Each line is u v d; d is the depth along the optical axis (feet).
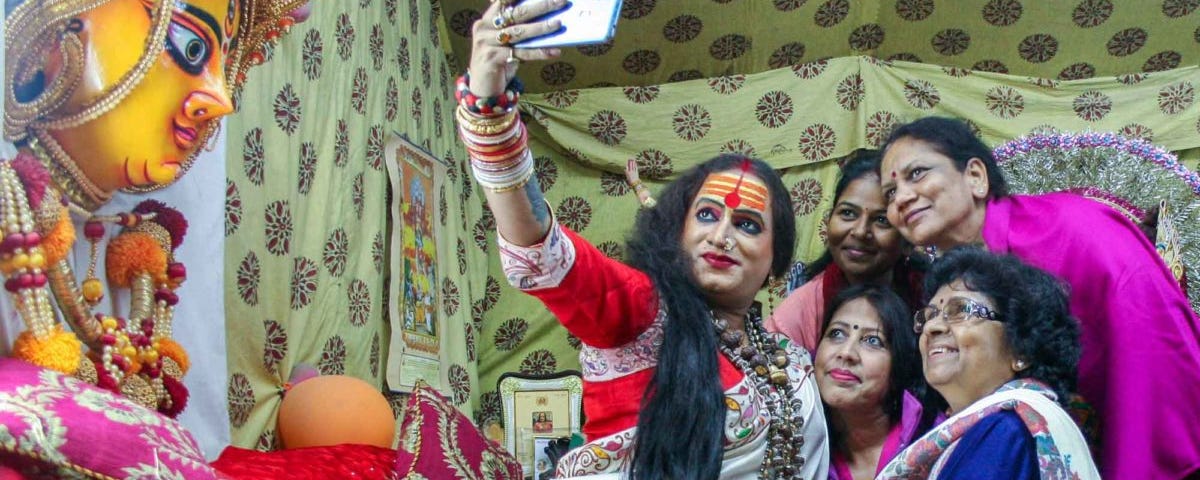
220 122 7.46
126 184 6.63
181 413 7.41
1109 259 7.54
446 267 15.60
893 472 5.87
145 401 6.64
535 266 5.76
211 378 7.89
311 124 11.82
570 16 5.00
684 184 6.94
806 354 7.09
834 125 16.49
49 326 5.71
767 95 16.83
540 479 13.87
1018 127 16.06
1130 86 16.07
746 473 6.25
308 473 8.09
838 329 7.51
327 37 12.39
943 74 16.48
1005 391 5.87
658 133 16.99
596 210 17.07
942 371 6.22
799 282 10.68
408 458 7.23
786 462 6.34
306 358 11.30
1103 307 7.48
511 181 5.51
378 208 13.34
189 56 6.61
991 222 8.20
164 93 6.54
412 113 15.11
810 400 6.67
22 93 5.88
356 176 12.82
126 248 6.81
